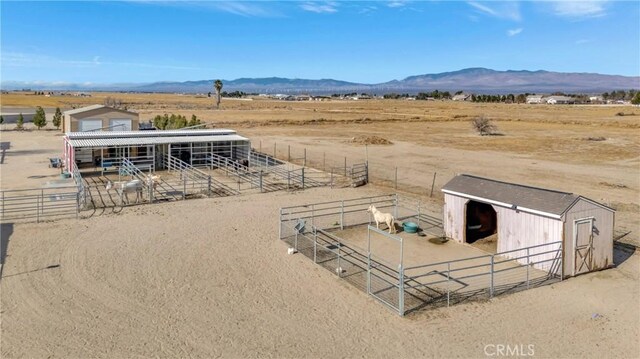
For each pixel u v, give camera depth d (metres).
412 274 15.98
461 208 19.45
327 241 19.67
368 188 30.86
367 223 22.45
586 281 15.52
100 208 24.44
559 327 12.29
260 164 40.41
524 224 16.92
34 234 19.66
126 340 11.48
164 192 28.77
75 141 35.88
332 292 14.49
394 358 10.82
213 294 14.27
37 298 13.71
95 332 11.84
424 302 13.80
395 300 13.91
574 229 15.84
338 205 25.91
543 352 11.07
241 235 20.27
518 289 14.77
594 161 41.97
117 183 30.55
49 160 39.81
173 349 11.11
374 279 15.52
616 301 13.92
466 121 89.31
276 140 57.59
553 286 15.04
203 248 18.45
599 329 12.20
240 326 12.30
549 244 15.66
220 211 24.34
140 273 15.77
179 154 39.25
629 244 19.23
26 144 51.00
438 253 18.27
